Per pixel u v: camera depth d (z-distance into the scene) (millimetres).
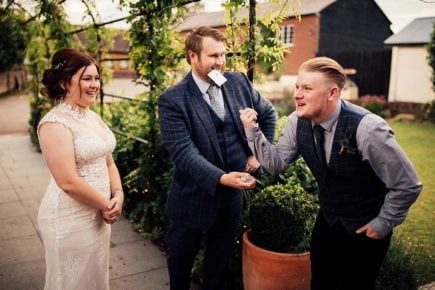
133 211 4539
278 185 2609
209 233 2557
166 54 3787
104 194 2148
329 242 1961
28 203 4980
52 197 2055
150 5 3605
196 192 2348
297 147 2014
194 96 2271
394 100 16000
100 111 5758
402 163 1598
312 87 1647
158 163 3971
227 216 2475
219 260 2572
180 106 2223
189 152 2178
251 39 2744
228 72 2490
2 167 6816
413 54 15164
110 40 5996
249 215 2518
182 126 2223
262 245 2463
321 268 2045
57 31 6086
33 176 6273
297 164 2996
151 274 3266
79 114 2045
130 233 4086
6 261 3443
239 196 2494
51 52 7137
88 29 5453
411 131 10891
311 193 2949
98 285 2217
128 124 5402
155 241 3887
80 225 2053
